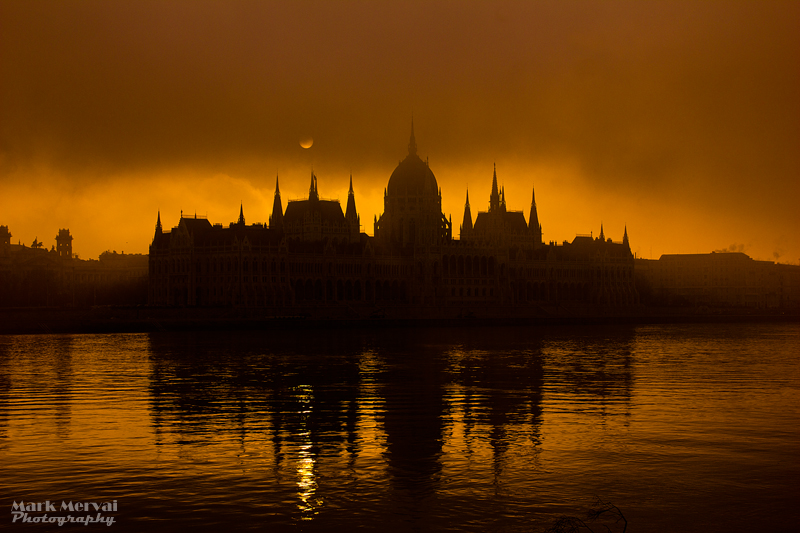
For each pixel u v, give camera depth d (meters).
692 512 68.31
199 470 79.19
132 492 72.44
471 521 65.75
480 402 120.62
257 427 100.19
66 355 199.12
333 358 193.38
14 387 138.00
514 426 100.56
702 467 81.06
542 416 108.12
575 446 89.38
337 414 109.69
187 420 105.19
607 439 92.88
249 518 66.19
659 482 75.94
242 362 182.38
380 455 85.12
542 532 63.59
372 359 191.25
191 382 145.12
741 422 103.81
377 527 64.50
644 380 149.88
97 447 88.62
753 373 163.25
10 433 96.25
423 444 90.25
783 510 68.69
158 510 67.94
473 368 171.00
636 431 97.50
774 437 94.19
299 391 132.88
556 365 178.88
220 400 122.94
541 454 85.62
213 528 64.19
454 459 83.44
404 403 119.75
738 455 85.62
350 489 73.31
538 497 71.56
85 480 75.88
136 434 95.69
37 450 87.12
